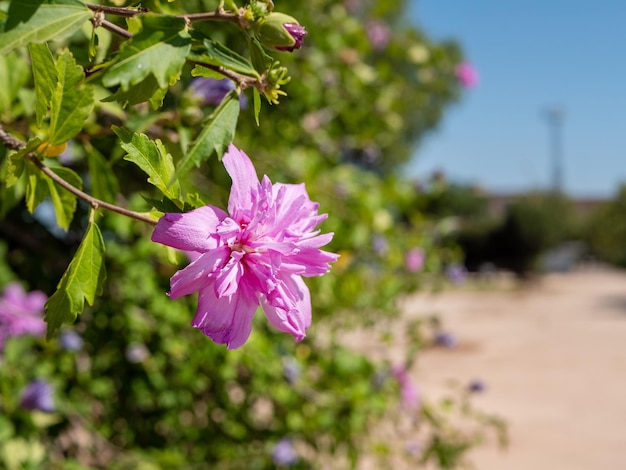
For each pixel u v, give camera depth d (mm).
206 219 905
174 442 3580
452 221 5457
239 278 910
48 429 3152
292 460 3352
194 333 3318
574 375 9266
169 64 857
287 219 953
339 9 4590
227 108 941
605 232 33156
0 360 2723
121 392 3516
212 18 932
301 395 3494
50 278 3428
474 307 16156
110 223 3020
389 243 4766
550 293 20031
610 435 6785
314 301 3959
